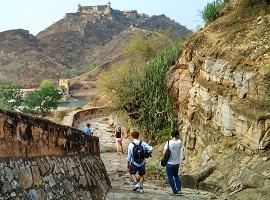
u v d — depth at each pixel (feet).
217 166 45.57
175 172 37.47
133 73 87.66
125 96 85.51
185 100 69.97
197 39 70.18
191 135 60.75
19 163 20.48
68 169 27.94
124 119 95.76
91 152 37.04
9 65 652.48
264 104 44.62
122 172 56.39
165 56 83.20
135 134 37.78
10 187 18.86
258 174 38.37
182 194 37.78
